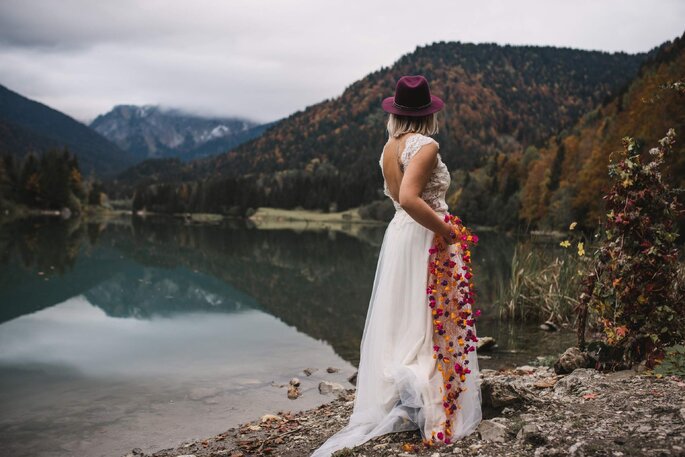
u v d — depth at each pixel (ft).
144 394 18.88
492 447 8.64
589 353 14.16
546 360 19.56
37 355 24.73
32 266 61.62
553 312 28.25
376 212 335.06
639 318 13.25
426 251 9.54
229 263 70.59
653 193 13.32
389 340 9.75
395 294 9.74
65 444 14.35
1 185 318.04
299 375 21.25
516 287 30.48
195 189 421.18
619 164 13.74
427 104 9.47
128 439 14.61
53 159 342.85
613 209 13.97
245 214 372.79
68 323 32.35
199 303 39.88
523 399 10.36
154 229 171.53
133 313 35.63
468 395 9.39
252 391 19.06
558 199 145.28
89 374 21.63
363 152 628.28
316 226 245.04
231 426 15.47
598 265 14.20
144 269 61.77
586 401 10.37
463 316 9.28
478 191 215.10
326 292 46.11
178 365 22.94
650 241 13.37
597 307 14.01
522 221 179.11
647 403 9.59
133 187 598.75
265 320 33.50
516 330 27.32
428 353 9.45
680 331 13.06
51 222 204.85
